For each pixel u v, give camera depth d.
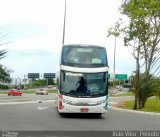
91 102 24.16
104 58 24.61
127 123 22.44
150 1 34.78
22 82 144.75
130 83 37.69
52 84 156.62
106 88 24.38
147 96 37.38
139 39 36.69
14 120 22.33
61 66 24.42
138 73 37.12
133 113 32.31
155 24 36.50
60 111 24.34
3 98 60.88
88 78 24.25
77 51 24.52
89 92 24.19
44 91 87.19
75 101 24.09
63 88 24.22
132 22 36.41
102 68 24.41
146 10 35.03
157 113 31.48
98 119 24.69
